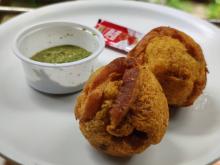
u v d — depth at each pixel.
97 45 0.17
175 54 0.14
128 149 0.12
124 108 0.11
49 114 0.15
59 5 0.21
